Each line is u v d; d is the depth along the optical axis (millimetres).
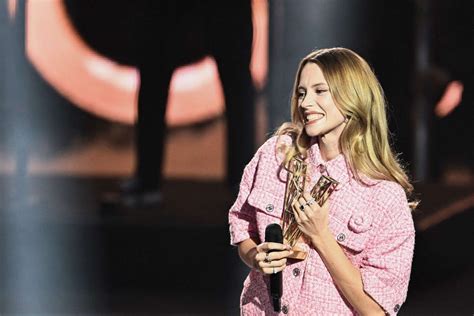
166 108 20047
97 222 18797
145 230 18703
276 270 7637
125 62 22453
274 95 20953
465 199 19969
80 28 22328
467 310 17969
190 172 22453
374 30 21688
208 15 20047
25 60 21672
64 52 22250
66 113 22281
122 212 19438
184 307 17766
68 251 18797
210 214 19266
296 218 7773
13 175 20328
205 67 22156
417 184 21031
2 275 18625
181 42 20219
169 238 18656
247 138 20375
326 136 8125
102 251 18750
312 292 7875
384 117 8070
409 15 21922
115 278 18688
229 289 18516
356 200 7949
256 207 8125
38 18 22188
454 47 22094
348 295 7809
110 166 22453
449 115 22172
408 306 18172
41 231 18875
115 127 22453
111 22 22328
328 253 7750
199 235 18641
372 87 8016
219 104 22391
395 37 21922
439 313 17797
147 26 20062
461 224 19156
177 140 22500
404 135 22141
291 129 8352
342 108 7934
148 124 19953
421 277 18938
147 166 19781
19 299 18172
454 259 19031
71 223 18766
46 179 21500
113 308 17594
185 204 19875
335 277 7797
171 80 20031
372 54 21812
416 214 19375
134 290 18625
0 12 21469
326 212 7734
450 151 22156
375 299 7785
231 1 20016
